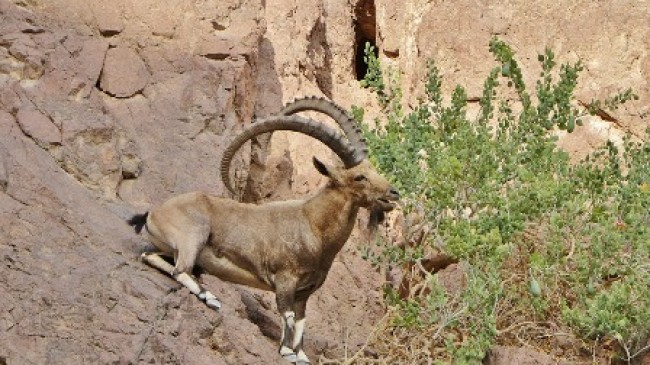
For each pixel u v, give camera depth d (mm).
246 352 38594
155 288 38312
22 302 36188
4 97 44125
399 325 44906
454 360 43469
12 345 35188
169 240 40031
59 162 43656
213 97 49594
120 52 49000
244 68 51000
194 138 48312
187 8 51281
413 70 62469
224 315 39094
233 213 40938
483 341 43000
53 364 35156
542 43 61438
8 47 46125
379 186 40156
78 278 37469
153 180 46469
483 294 43719
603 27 61281
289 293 40531
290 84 56812
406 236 47969
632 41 61094
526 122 49531
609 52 61062
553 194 47344
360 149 40500
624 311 45344
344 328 47156
